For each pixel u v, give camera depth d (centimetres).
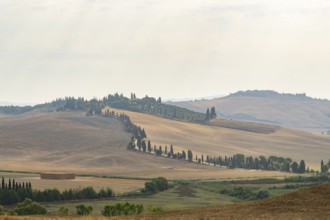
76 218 12838
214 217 12838
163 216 13338
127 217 13150
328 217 12319
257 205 14688
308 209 13475
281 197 15138
